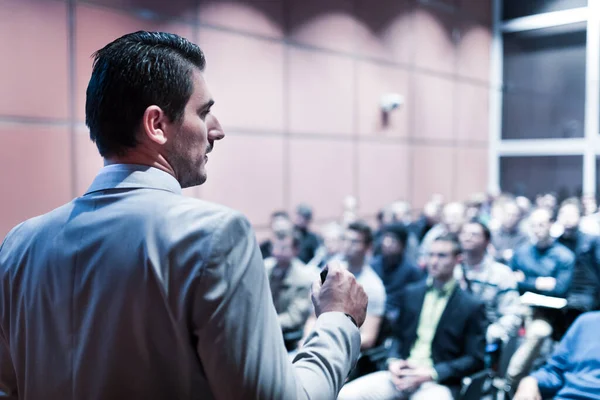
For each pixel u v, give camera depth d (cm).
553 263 351
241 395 56
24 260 70
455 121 768
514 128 784
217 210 62
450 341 248
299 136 561
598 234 379
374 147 651
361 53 628
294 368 62
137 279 60
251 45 509
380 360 271
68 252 66
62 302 65
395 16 668
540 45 638
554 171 740
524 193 764
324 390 61
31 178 368
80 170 392
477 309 247
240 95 502
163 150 69
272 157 535
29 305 69
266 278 63
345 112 612
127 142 68
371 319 278
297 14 553
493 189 753
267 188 532
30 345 68
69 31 381
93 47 394
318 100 579
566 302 291
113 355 61
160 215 63
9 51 353
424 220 607
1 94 351
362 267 293
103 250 64
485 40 723
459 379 239
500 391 269
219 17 480
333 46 594
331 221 600
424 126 720
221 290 57
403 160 691
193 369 59
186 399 60
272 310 62
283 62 541
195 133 70
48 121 374
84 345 63
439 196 664
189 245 59
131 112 66
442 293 259
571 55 595
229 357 56
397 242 376
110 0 403
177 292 58
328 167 595
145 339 60
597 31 309
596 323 203
